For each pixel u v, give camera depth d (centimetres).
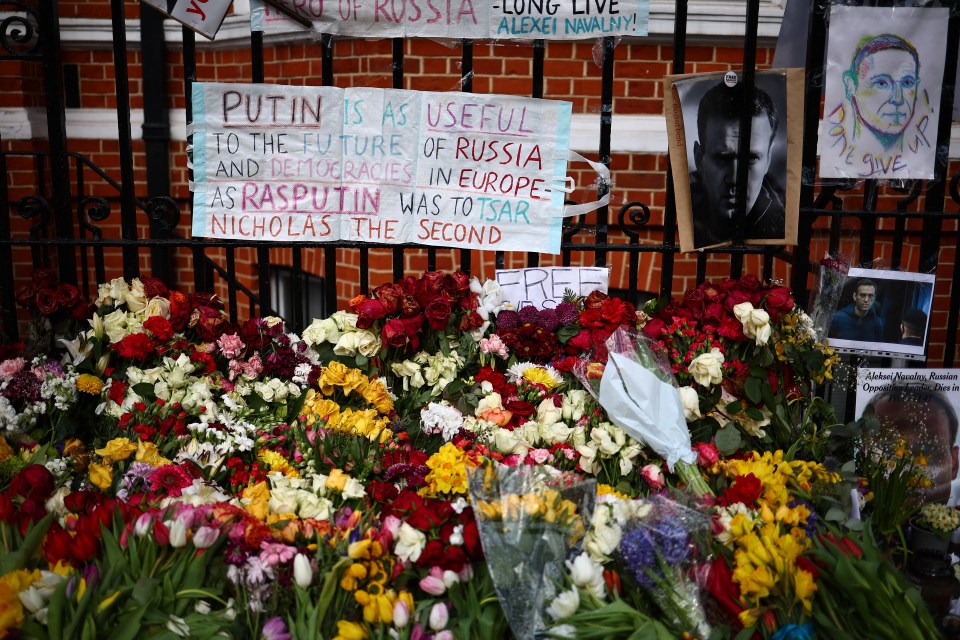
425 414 222
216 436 212
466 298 242
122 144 249
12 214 457
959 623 212
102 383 229
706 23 416
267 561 169
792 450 224
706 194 252
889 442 255
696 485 208
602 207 256
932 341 419
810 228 258
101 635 160
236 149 249
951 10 245
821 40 246
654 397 217
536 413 231
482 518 170
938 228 264
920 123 253
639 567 175
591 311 238
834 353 253
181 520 173
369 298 241
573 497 182
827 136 252
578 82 422
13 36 244
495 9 243
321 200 253
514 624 162
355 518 185
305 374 236
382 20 244
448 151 250
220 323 237
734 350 235
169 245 253
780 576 175
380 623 165
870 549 182
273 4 240
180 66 484
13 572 161
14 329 262
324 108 248
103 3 478
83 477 218
